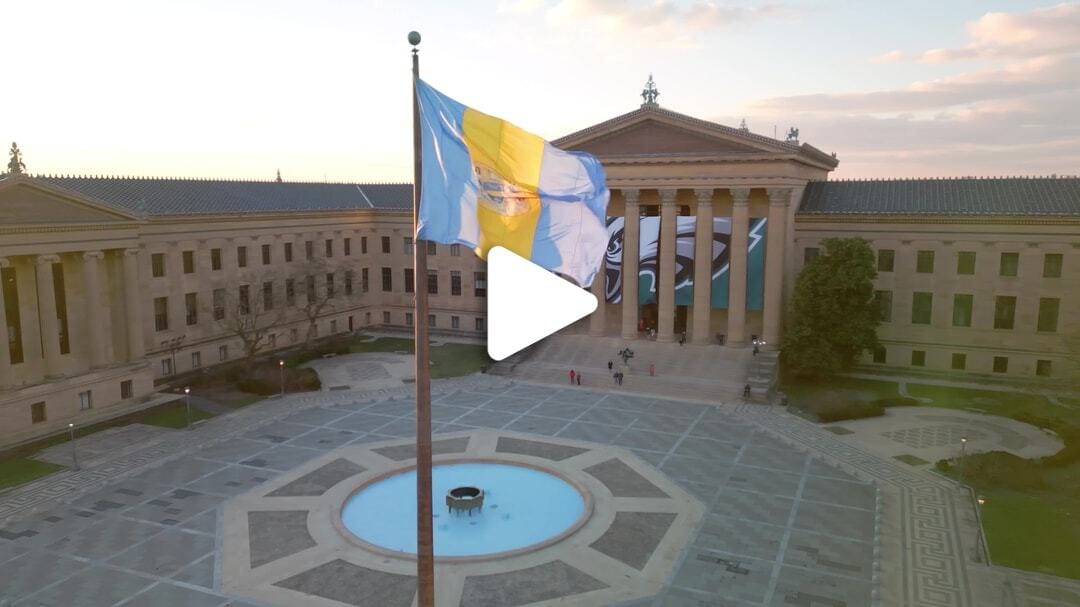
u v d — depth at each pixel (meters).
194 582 36.16
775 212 77.88
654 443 57.69
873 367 81.56
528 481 50.03
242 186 91.56
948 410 66.44
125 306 67.06
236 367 78.88
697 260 81.56
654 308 91.75
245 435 59.75
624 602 34.19
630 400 70.62
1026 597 34.72
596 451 55.56
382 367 84.38
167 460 53.75
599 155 84.00
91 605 34.06
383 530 42.62
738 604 34.03
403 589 35.38
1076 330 71.38
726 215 84.38
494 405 69.06
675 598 34.56
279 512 44.34
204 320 79.69
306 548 39.62
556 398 71.56
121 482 49.50
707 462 53.34
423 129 22.16
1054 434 59.25
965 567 37.66
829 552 39.25
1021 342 76.00
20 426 57.34
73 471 51.50
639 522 42.81
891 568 37.53
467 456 53.97
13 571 37.44
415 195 22.72
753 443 57.81
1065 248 73.25
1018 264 75.38
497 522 43.47
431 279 104.88
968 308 77.94
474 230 22.34
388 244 106.12
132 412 65.44
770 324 79.06
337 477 50.03
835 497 46.84
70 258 63.03
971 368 78.38
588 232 23.72
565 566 37.50
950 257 78.00
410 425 62.53
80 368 64.06
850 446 56.84
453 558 37.75
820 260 74.00
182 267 77.00
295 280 92.44
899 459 53.94
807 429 61.34
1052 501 46.09
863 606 33.91
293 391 73.81
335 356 90.00
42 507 45.41
